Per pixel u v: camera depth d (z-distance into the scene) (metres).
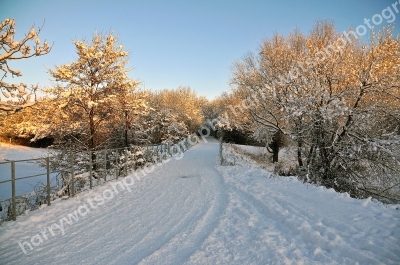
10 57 6.71
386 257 3.85
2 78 6.74
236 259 4.32
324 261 3.98
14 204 6.81
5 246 5.20
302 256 4.19
